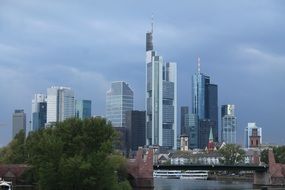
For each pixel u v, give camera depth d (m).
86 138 151.50
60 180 146.38
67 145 152.38
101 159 146.62
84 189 146.62
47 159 149.00
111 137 155.38
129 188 173.38
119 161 172.38
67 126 154.00
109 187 149.88
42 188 149.12
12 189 185.25
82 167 142.38
